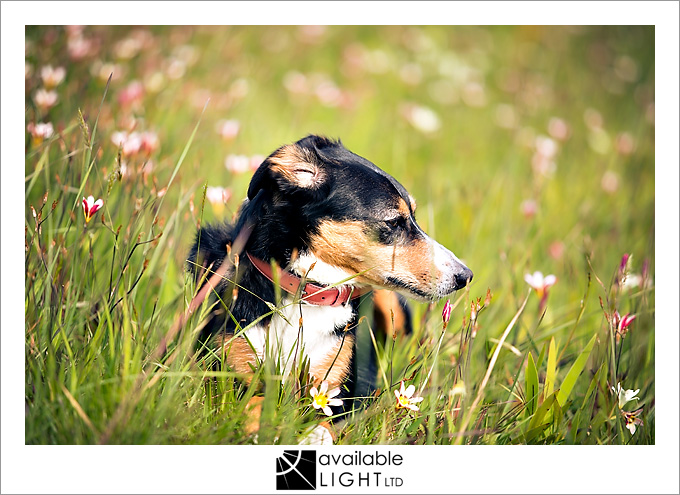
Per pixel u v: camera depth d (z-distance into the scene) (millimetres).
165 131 5113
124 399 2525
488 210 5777
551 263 5105
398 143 7078
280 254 3213
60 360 2877
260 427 2713
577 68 10250
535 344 3525
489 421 3098
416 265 3277
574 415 3145
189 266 3387
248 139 6168
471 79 9023
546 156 6363
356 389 3395
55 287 2984
